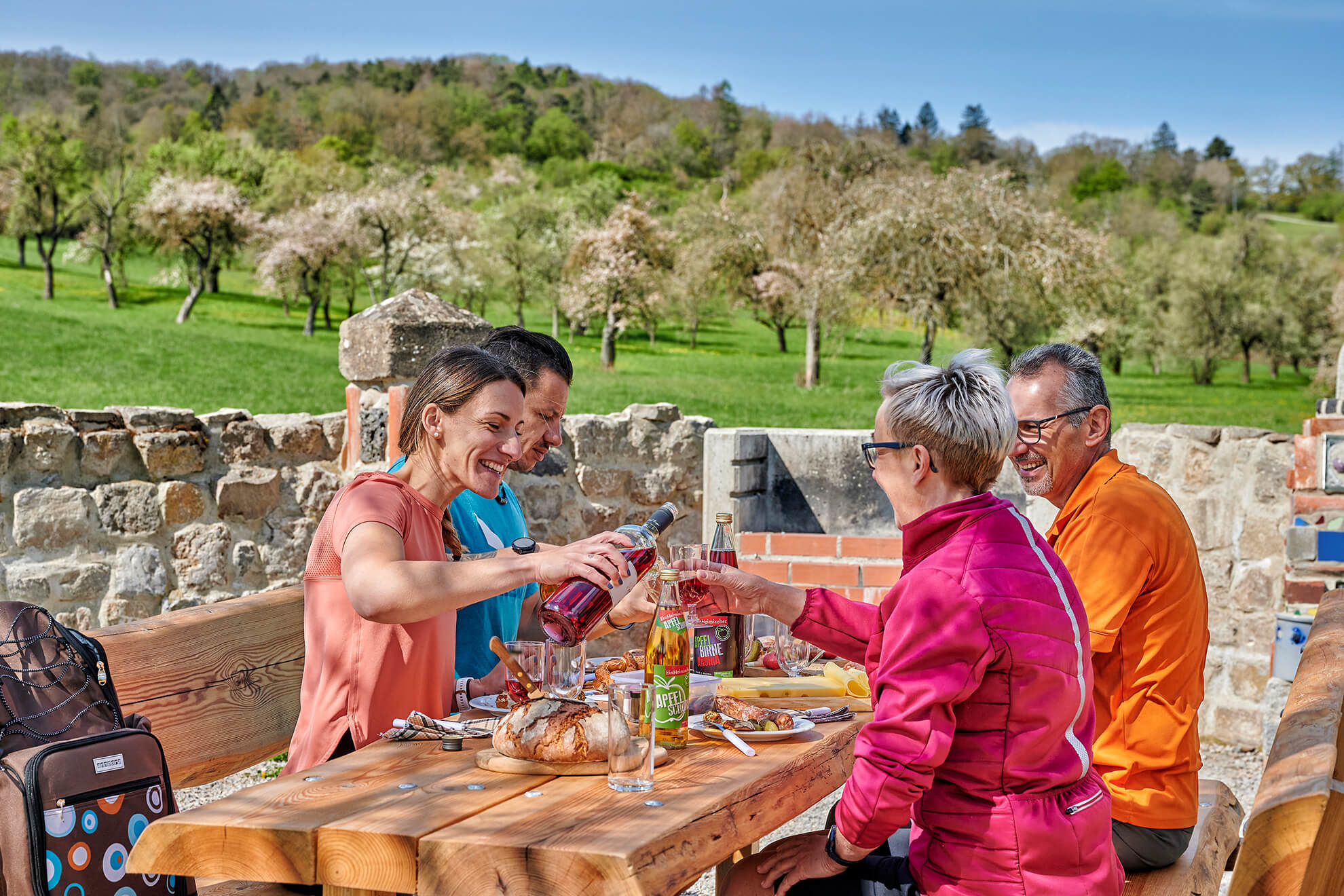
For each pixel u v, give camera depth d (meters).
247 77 137.38
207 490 4.61
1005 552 1.87
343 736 2.36
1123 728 2.33
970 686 1.79
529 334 3.19
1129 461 5.23
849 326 29.27
